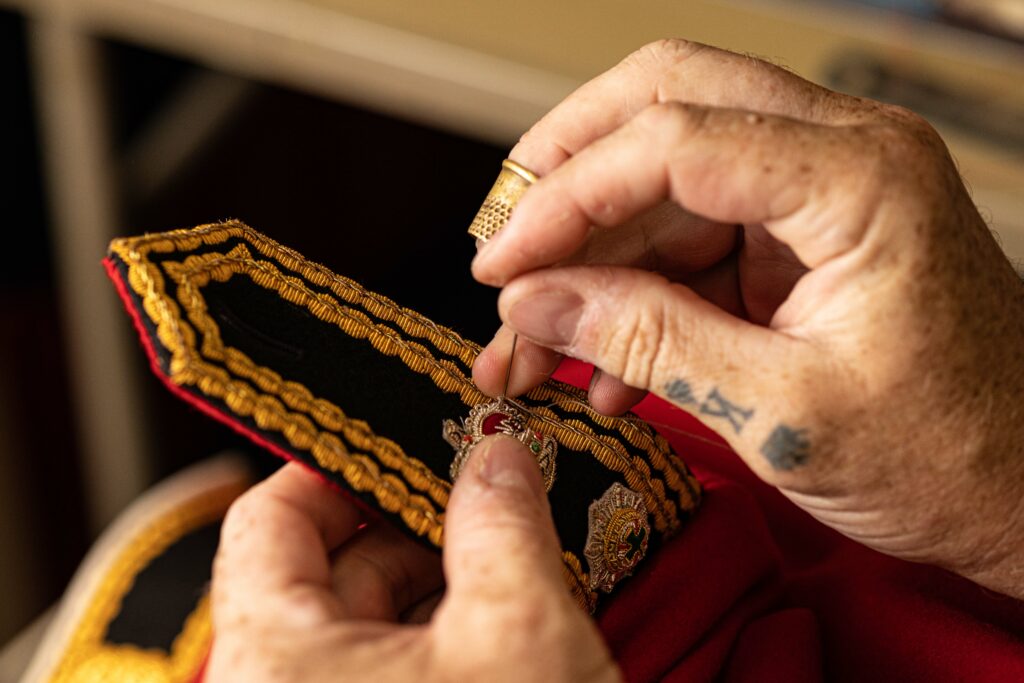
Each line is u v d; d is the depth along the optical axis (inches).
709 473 18.5
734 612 17.4
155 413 42.7
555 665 13.7
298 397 14.9
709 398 15.3
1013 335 15.4
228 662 14.1
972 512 15.7
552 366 16.5
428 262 46.3
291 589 14.4
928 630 17.1
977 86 33.0
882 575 17.8
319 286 15.8
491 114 34.2
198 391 14.5
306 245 46.0
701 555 17.1
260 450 42.1
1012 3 34.8
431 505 15.1
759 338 15.1
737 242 17.5
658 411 19.9
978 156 30.6
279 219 44.9
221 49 35.1
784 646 16.8
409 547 15.7
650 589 16.6
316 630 14.1
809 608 18.2
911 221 14.6
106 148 37.9
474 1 36.0
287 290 15.5
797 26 35.8
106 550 22.8
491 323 41.6
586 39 34.7
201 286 14.9
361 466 14.9
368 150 44.3
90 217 38.6
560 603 13.9
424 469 15.3
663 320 15.3
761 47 34.6
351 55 34.2
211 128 41.8
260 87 42.0
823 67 33.7
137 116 40.7
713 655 16.7
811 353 14.9
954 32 35.3
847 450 15.2
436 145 44.5
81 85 36.3
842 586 18.1
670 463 17.2
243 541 14.8
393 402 15.4
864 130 14.9
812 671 16.7
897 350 14.8
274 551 14.6
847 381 14.9
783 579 18.3
